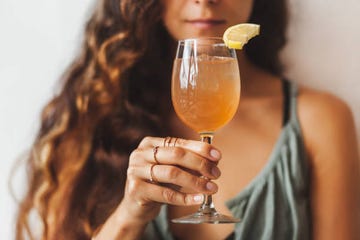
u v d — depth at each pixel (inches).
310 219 36.3
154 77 38.6
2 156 44.4
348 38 41.8
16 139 44.3
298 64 42.4
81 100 38.4
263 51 39.8
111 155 37.7
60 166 38.8
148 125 38.0
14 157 44.2
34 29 44.0
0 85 44.4
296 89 37.9
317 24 42.2
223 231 34.9
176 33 34.1
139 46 37.8
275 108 37.1
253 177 35.8
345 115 37.4
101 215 37.3
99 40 38.6
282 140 36.1
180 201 25.6
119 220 29.1
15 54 44.4
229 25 33.2
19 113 44.3
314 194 36.5
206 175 24.7
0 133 44.4
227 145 36.5
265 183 35.3
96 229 36.1
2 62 44.4
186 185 25.0
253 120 36.9
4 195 44.5
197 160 24.7
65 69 41.4
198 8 32.6
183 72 25.7
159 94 38.7
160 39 38.5
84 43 39.5
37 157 39.4
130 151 37.8
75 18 43.3
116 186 37.4
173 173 25.0
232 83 25.8
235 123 36.8
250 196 35.2
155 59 38.5
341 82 42.1
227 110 25.9
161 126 38.2
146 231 34.9
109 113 38.0
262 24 39.8
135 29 37.6
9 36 44.4
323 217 35.9
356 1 41.6
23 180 43.5
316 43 42.3
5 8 44.4
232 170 36.0
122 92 38.1
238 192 35.7
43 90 43.9
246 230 34.8
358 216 37.6
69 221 37.9
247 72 38.1
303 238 35.0
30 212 40.6
